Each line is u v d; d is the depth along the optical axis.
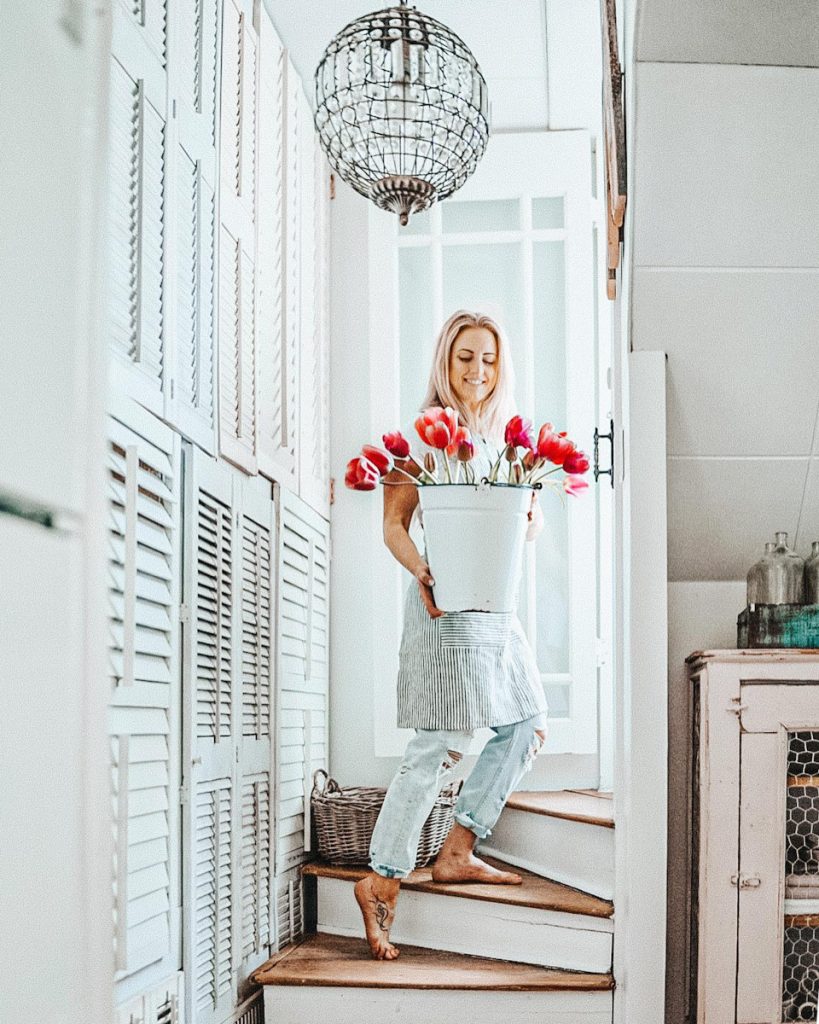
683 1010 2.52
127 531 1.83
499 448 3.04
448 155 2.54
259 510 2.77
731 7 2.04
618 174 2.24
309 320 3.33
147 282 1.98
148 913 1.91
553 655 3.51
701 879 2.25
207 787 2.28
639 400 2.39
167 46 2.13
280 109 3.07
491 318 3.10
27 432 0.28
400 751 3.44
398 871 2.73
